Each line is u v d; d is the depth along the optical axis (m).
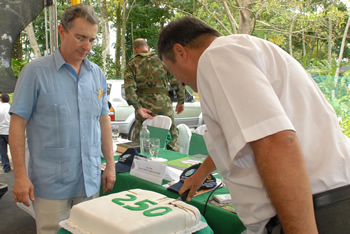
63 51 1.60
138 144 2.83
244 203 0.87
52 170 1.58
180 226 1.10
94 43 1.65
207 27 0.94
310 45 21.00
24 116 1.53
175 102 6.79
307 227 0.60
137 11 19.61
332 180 0.79
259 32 12.84
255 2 8.61
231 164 0.85
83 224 1.12
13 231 2.88
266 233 0.87
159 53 1.02
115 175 1.88
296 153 0.62
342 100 7.17
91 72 1.73
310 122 0.80
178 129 3.77
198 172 1.38
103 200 1.22
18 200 1.51
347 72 9.39
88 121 1.68
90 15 1.52
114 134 3.14
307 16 10.09
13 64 9.23
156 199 1.25
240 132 0.66
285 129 0.64
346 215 0.77
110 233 1.01
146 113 3.41
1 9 3.46
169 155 2.66
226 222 1.33
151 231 1.01
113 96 6.17
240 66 0.72
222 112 0.71
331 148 0.80
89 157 1.68
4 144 4.78
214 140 0.85
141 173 1.92
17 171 1.51
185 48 0.93
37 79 1.54
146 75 3.48
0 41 3.48
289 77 0.81
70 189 1.63
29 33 12.95
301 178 0.61
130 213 1.09
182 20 0.96
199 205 1.47
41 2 3.75
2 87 3.54
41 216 1.61
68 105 1.60
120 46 18.36
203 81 0.79
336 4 12.23
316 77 7.57
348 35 15.44
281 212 0.62
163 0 11.93
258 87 0.68
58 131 1.58
